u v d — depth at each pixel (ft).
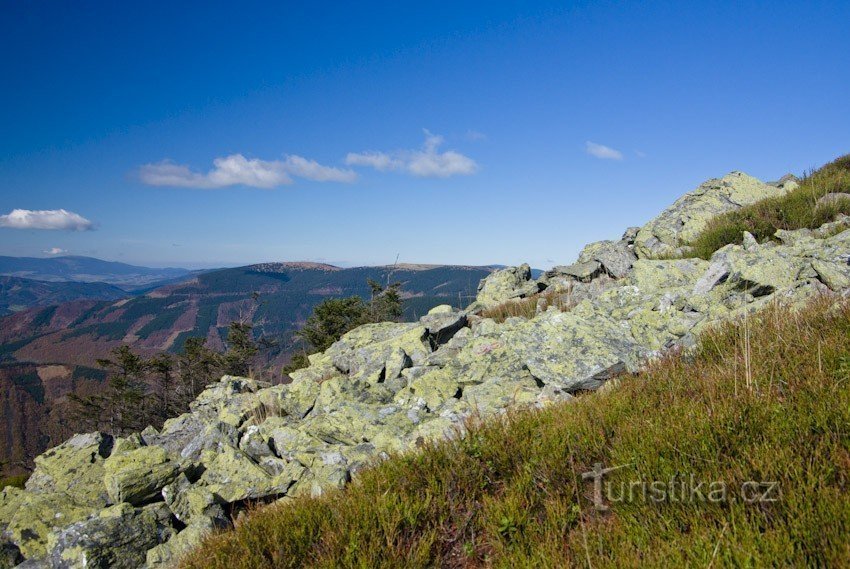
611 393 22.11
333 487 21.34
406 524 15.81
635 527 12.88
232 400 44.01
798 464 12.53
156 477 25.85
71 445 33.78
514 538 14.05
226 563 15.57
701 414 15.90
